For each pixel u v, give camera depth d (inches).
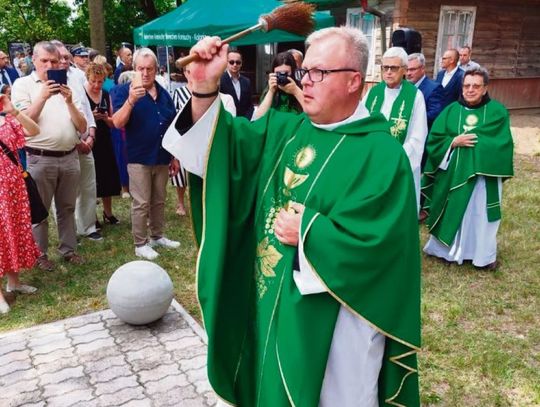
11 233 159.9
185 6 333.4
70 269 194.9
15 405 118.6
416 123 187.0
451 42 520.1
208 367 78.3
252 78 714.2
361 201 66.8
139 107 189.8
